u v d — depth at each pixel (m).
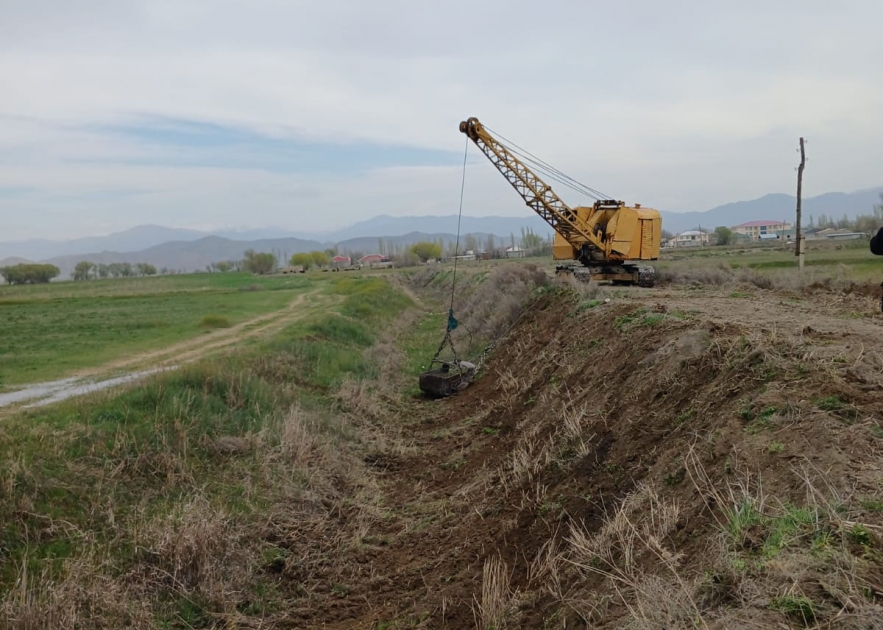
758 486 5.52
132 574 8.41
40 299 53.53
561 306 21.14
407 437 16.59
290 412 14.85
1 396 15.54
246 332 29.66
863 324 11.33
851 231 141.62
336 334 27.77
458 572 8.98
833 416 6.00
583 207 30.31
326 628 8.40
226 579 8.91
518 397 16.08
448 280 62.88
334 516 11.53
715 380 8.36
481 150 29.38
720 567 4.66
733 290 22.05
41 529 8.62
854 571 4.01
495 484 11.49
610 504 7.91
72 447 10.64
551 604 6.66
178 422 12.23
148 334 28.91
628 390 10.57
